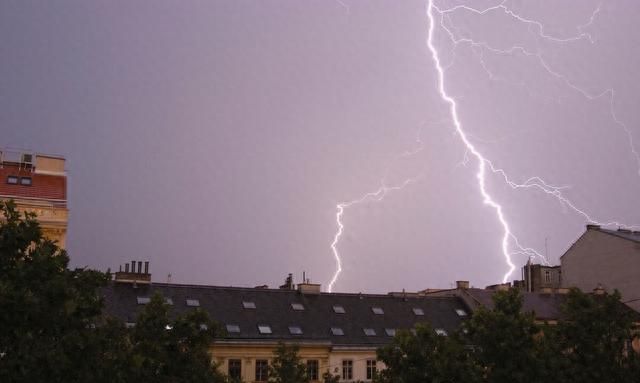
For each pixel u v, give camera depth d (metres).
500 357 37.34
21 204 41.59
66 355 23.20
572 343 40.00
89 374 23.80
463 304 60.38
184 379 32.19
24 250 24.86
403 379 36.34
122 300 47.38
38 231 25.08
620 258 63.97
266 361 47.72
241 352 47.03
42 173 46.47
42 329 23.47
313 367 49.19
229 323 48.88
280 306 52.81
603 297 45.53
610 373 38.88
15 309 22.16
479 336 37.94
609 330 39.97
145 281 49.72
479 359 37.84
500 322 37.69
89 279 26.41
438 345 37.31
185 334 33.34
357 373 50.69
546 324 40.31
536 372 36.81
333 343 50.69
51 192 45.34
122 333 29.69
